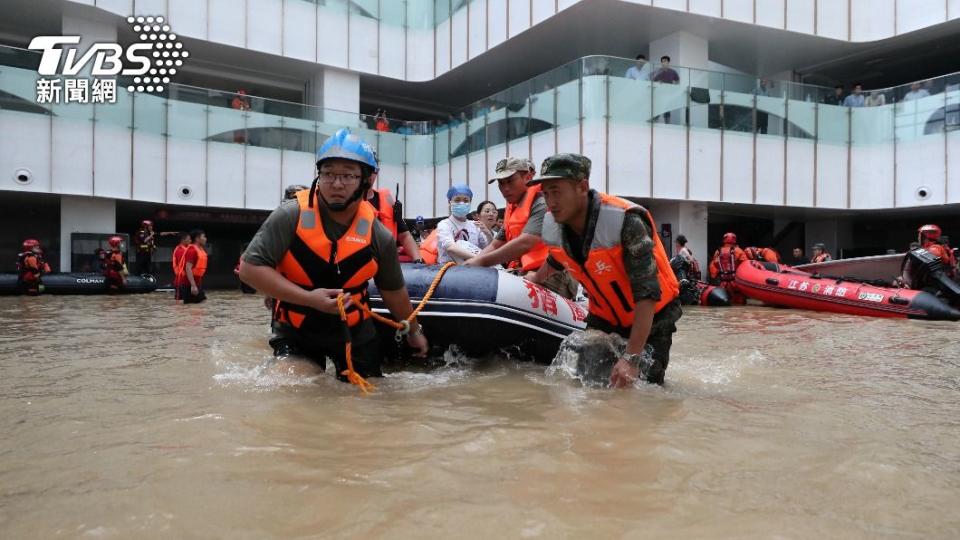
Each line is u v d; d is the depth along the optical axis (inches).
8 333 228.4
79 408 105.4
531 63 785.6
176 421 96.3
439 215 748.0
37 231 821.2
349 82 804.0
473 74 823.7
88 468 75.7
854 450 86.7
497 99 672.4
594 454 83.8
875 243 854.5
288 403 109.3
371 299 154.3
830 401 120.0
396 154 750.5
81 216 629.9
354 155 117.4
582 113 589.3
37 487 69.8
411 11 831.7
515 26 705.0
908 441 91.5
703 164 618.2
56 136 605.0
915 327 291.0
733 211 747.4
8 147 586.6
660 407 112.0
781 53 747.4
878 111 659.4
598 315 140.1
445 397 118.5
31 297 514.3
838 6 699.4
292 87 844.0
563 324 164.4
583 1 619.8
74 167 612.7
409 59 835.4
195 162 663.8
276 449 83.5
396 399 116.0
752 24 666.8
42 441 86.6
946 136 617.9
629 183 593.9
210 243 917.2
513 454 83.3
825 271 514.3
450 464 79.0
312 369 131.4
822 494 70.7
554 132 613.9
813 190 657.0
